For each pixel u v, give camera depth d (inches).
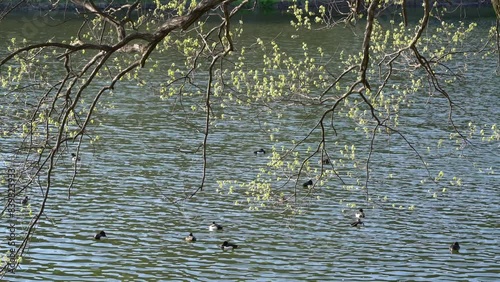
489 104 1926.7
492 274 1069.8
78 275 1060.5
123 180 1407.5
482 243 1162.6
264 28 2787.9
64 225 1210.0
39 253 1117.1
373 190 1358.3
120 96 2006.6
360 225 1217.4
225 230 1208.2
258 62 2070.6
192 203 1309.1
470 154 1542.8
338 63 2233.0
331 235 1192.2
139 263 1103.6
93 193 1342.3
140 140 1644.9
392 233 1198.3
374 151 1573.6
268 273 1075.9
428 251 1138.7
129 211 1274.6
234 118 1829.5
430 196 1332.4
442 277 1061.1
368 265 1097.4
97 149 1571.1
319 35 2726.4
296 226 1221.1
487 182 1395.2
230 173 1443.2
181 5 709.3
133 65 544.1
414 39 643.5
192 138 1665.8
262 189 876.6
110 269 1084.5
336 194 1343.5
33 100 1160.8
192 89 1943.9
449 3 869.2
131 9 568.7
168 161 1510.8
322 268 1088.8
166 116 1836.9
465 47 1907.0
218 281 1050.7
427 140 1641.2
